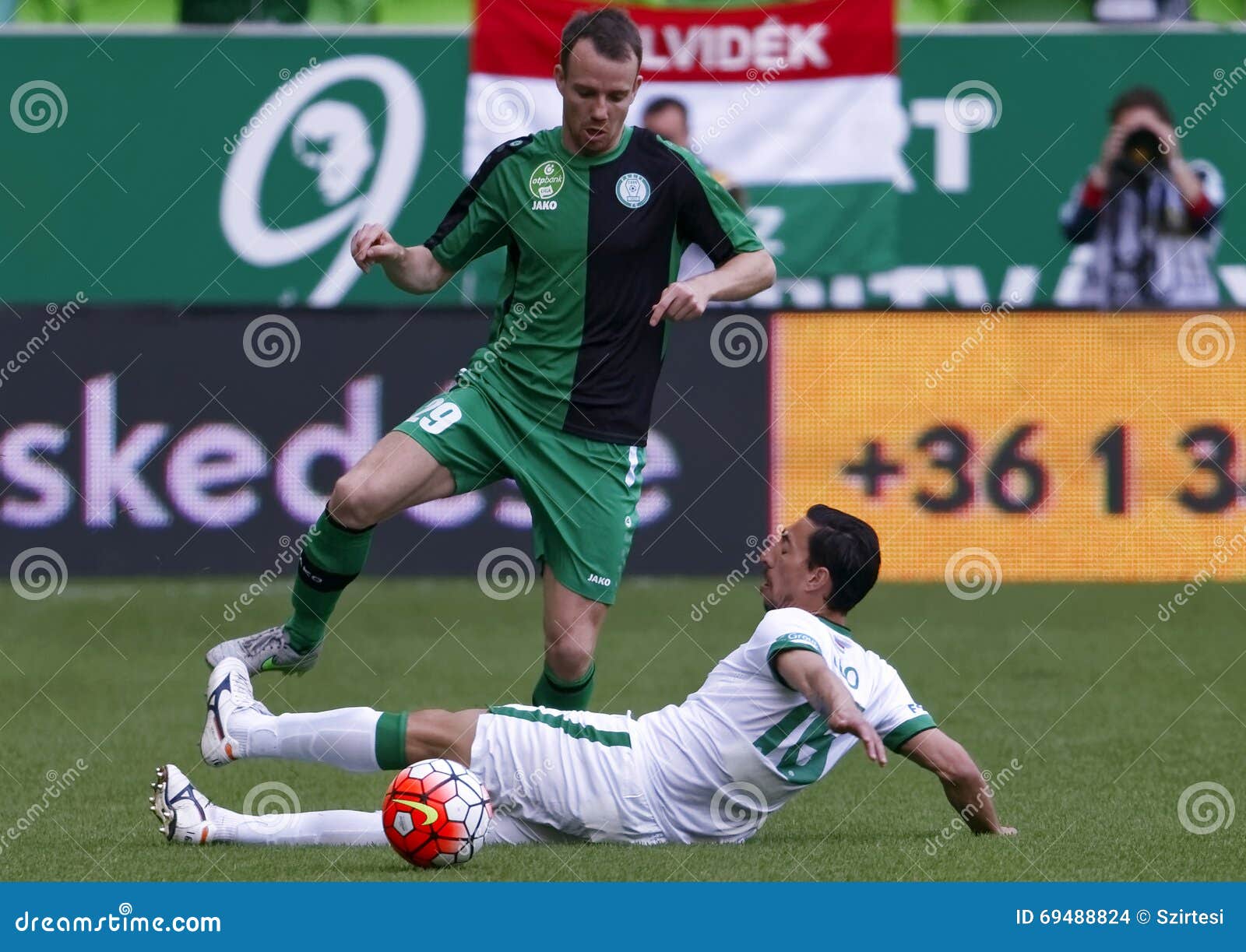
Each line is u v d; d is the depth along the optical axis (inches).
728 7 1588.3
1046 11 1610.5
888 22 1590.8
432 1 1616.6
